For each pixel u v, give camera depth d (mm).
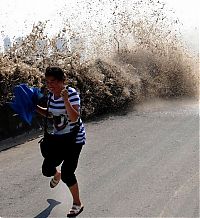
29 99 5180
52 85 4723
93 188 5676
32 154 7367
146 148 7523
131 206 5070
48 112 4867
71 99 4691
